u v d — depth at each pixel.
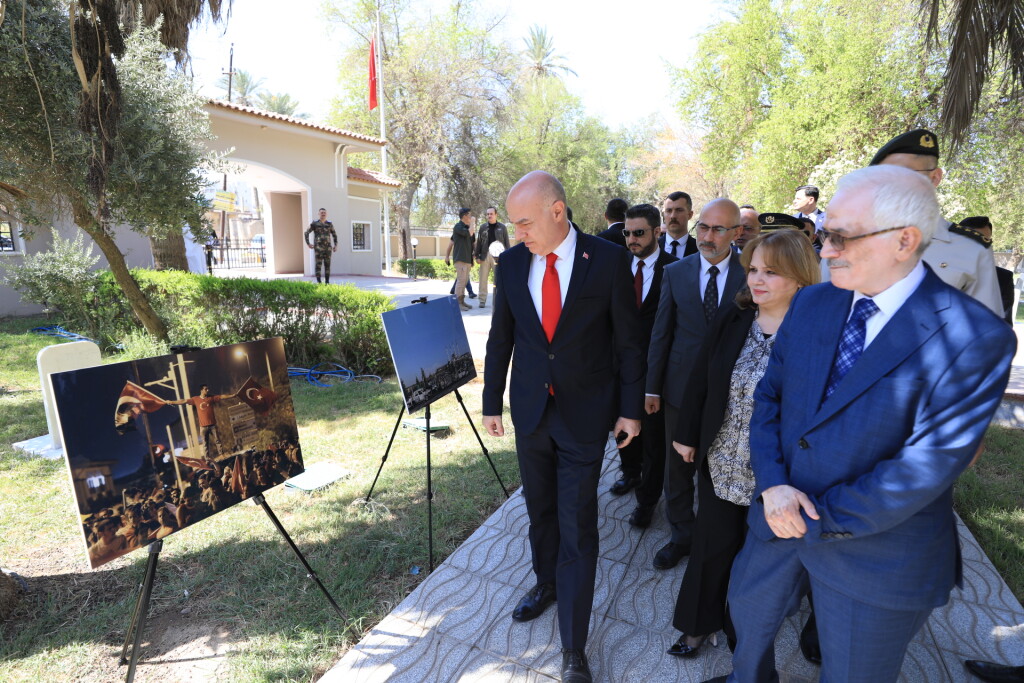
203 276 7.96
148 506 1.95
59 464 4.25
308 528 3.43
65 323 9.30
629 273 2.33
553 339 2.30
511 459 4.48
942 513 1.44
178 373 2.07
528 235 2.20
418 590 2.76
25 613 2.68
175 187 6.70
